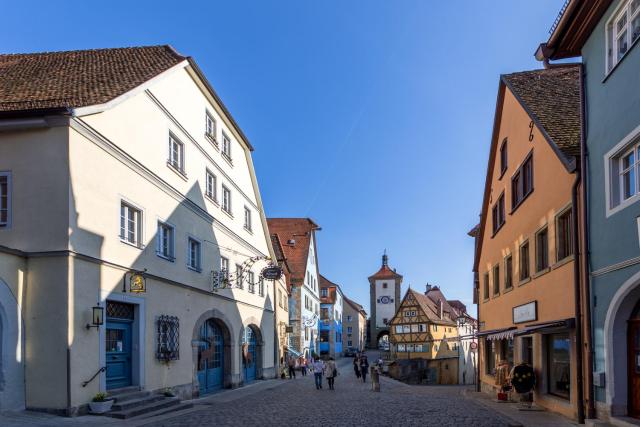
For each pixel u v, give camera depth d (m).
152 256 16.34
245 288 26.48
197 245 20.44
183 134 19.25
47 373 11.96
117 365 14.44
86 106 13.01
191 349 19.02
